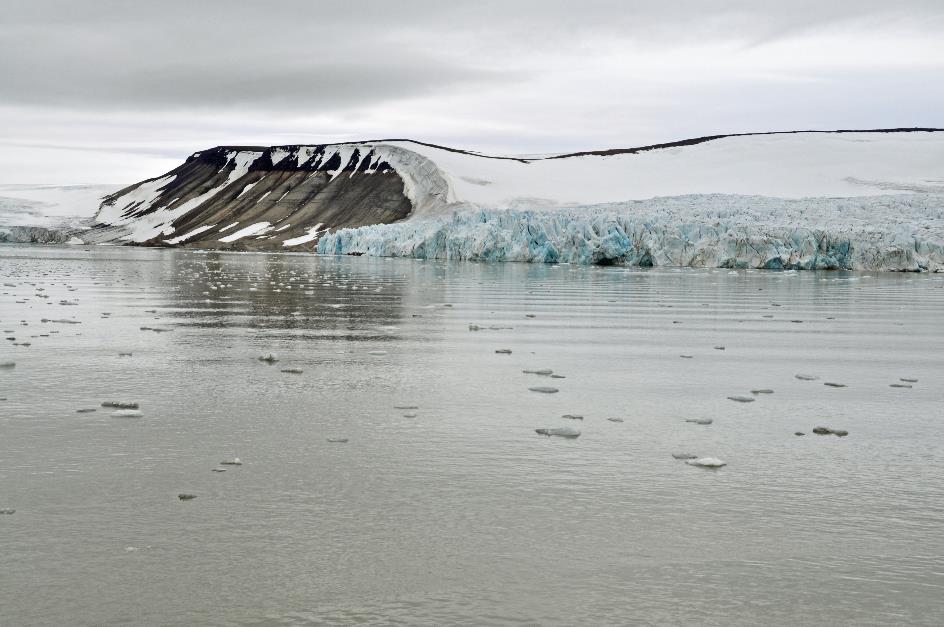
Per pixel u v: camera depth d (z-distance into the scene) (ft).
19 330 72.13
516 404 44.96
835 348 68.59
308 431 38.63
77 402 43.78
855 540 27.04
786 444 38.01
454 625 21.42
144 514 28.14
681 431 39.96
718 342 71.15
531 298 113.50
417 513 28.63
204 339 68.18
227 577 23.75
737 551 26.09
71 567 24.23
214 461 33.86
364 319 84.99
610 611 22.30
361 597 22.75
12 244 479.00
